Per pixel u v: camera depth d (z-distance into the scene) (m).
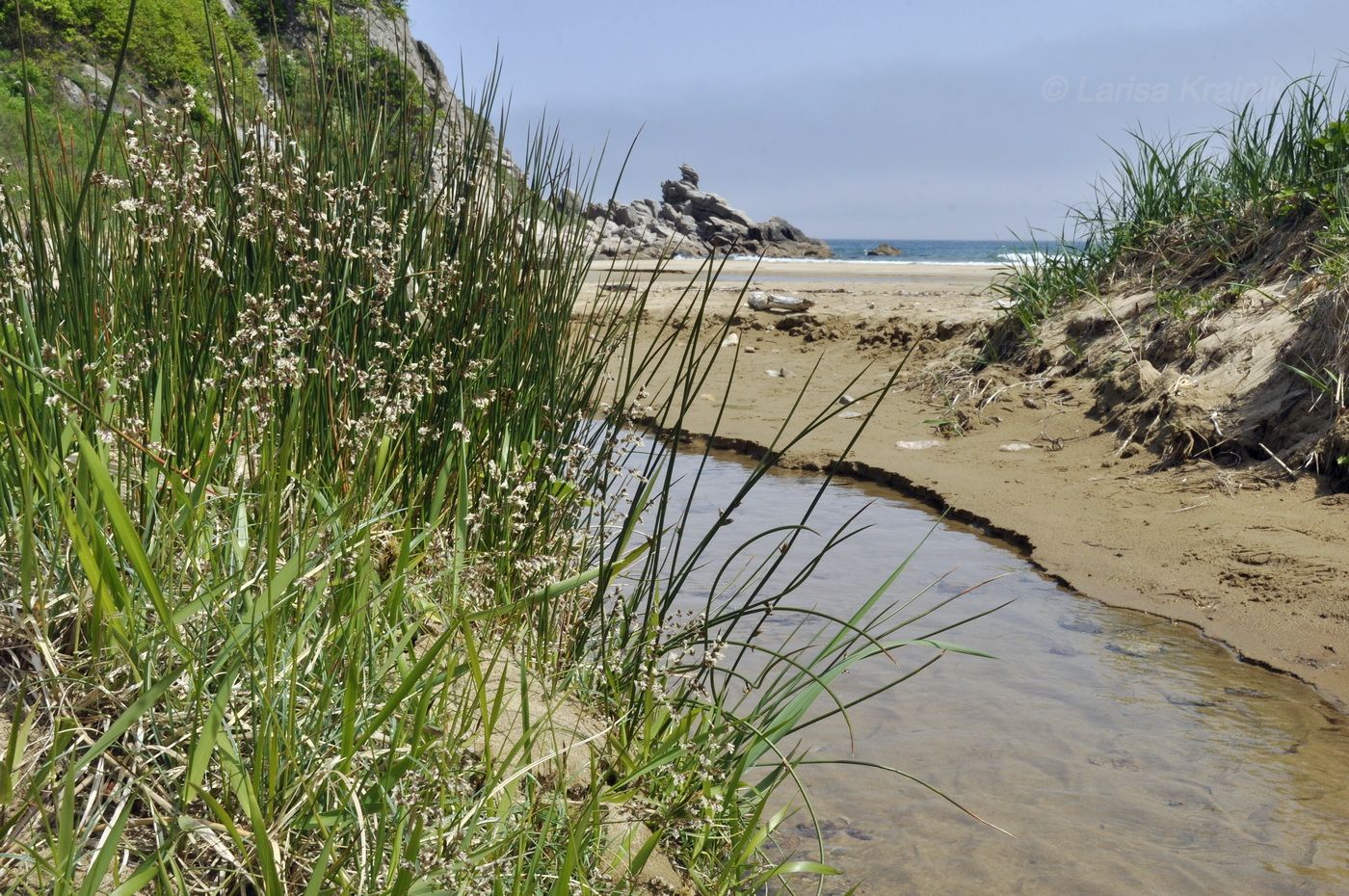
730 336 10.32
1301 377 5.29
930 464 6.26
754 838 2.11
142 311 2.31
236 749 1.65
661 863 2.18
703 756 2.22
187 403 2.10
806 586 4.31
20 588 1.75
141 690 1.66
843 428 7.25
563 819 1.91
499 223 3.24
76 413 1.84
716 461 6.83
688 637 2.50
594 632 2.79
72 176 2.52
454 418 2.75
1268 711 3.22
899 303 12.11
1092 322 7.34
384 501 2.19
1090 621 4.00
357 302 2.32
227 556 1.95
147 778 1.61
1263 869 2.40
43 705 1.66
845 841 2.56
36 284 2.21
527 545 2.66
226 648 1.62
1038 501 5.42
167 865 1.51
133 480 1.90
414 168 3.22
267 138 2.58
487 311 3.07
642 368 2.91
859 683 3.45
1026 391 7.18
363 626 1.82
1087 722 3.17
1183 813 2.65
